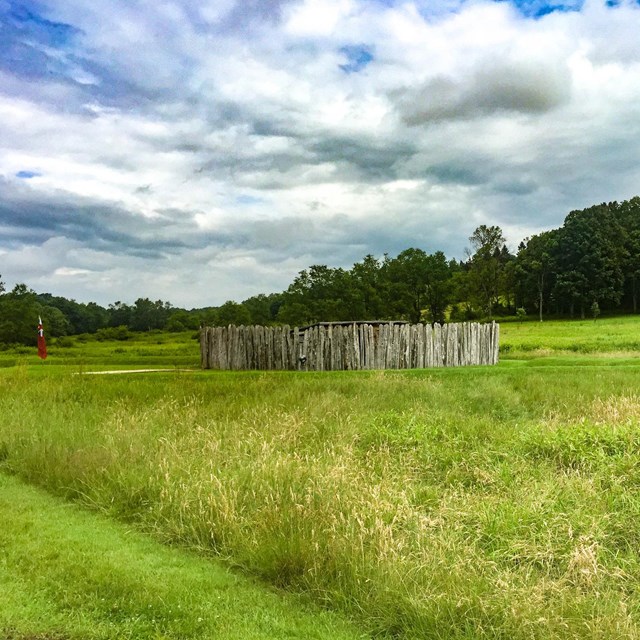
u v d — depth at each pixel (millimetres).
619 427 9438
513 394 14172
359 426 10484
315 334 24969
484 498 6809
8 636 4250
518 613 4336
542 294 96188
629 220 108000
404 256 71875
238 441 8828
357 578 4852
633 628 4211
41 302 121250
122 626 4398
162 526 6352
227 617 4547
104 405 13016
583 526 5879
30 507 7086
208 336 27438
